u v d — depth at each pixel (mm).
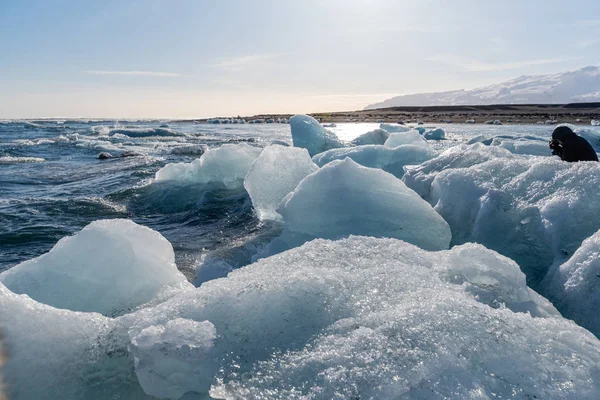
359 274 2035
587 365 1361
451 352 1394
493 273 2102
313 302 1797
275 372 1457
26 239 4289
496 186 3402
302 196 3672
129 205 5820
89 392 1607
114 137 22891
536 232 2893
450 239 3291
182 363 1522
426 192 4273
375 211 3408
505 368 1352
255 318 1728
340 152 6438
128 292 2316
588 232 2629
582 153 4234
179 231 4531
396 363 1360
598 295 2127
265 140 20781
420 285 1967
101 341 1749
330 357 1448
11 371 1581
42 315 1791
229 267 3383
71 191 7000
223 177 6551
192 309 1795
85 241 2469
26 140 19438
